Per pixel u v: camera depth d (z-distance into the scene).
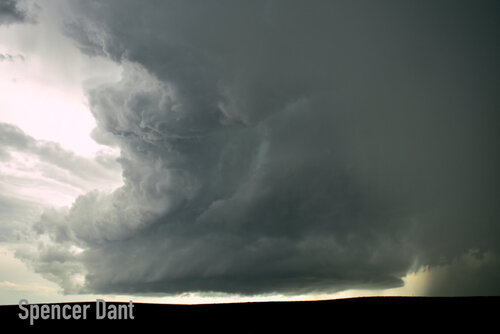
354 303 70.06
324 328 59.03
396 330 55.81
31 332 56.75
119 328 59.53
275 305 71.94
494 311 60.91
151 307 70.81
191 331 58.75
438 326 56.06
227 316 66.38
